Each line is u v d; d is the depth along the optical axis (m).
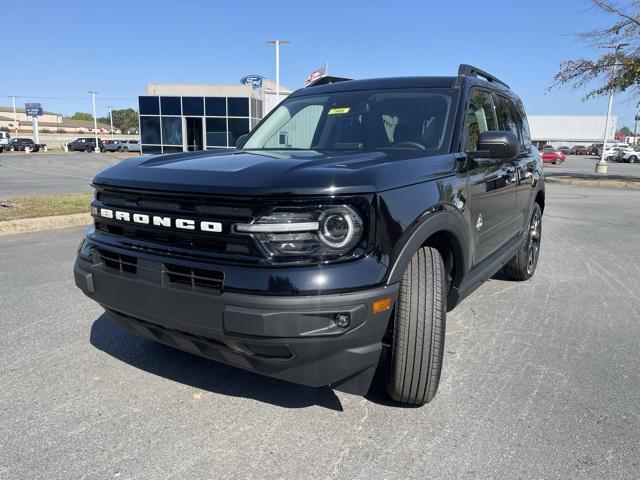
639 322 4.39
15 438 2.63
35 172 25.05
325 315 2.29
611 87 19.03
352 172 2.44
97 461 2.46
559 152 47.09
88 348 3.73
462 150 3.41
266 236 2.32
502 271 6.12
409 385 2.79
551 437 2.67
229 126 32.19
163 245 2.60
